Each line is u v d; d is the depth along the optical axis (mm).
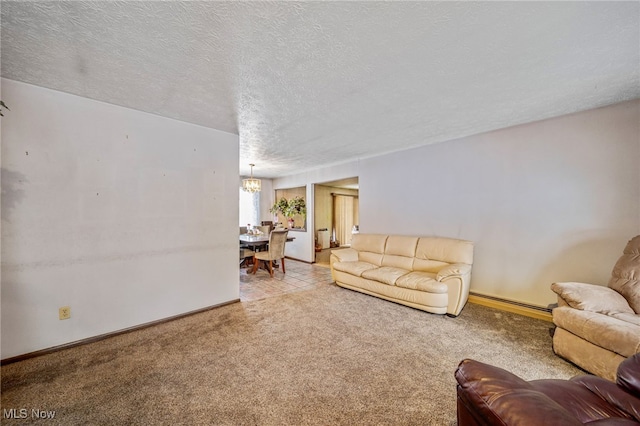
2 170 1963
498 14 1303
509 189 3107
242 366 1938
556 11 1283
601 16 1314
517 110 2602
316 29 1411
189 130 2955
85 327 2301
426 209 3912
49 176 2143
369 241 4344
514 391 828
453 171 3598
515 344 2258
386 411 1495
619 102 2434
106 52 1627
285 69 1826
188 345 2254
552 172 2812
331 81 2000
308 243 6242
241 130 3215
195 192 3008
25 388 1688
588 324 1794
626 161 2418
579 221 2658
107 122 2412
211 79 1969
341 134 3361
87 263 2314
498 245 3201
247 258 5770
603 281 2529
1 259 1965
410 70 1849
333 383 1743
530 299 2967
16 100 2008
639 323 1713
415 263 3658
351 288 3834
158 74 1897
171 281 2818
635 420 980
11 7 1228
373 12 1284
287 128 3133
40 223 2104
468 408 927
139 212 2602
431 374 1840
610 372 1632
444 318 2832
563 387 1161
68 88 2127
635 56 1685
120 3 1213
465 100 2361
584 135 2619
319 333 2479
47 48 1584
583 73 1906
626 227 2420
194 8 1250
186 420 1431
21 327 2031
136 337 2404
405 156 4172
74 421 1421
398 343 2281
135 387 1702
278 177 7305
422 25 1384
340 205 8414
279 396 1618
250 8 1252
